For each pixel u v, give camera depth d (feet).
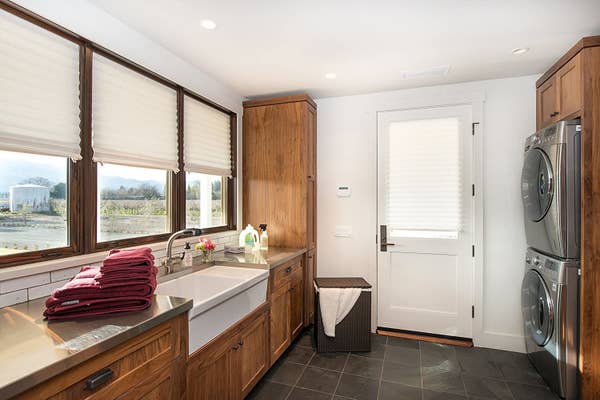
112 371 3.45
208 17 5.94
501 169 9.16
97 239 5.93
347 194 10.73
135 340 3.76
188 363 4.72
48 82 5.01
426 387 7.27
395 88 9.95
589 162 6.26
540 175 7.19
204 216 9.22
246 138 10.53
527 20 6.05
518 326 9.05
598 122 6.21
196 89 8.29
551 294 6.80
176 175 7.86
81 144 5.55
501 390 7.14
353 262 10.71
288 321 8.73
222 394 5.62
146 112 6.89
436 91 9.72
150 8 5.64
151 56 6.81
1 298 4.29
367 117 10.50
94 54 5.75
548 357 6.98
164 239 7.41
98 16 5.63
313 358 8.63
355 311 8.93
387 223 10.34
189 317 4.67
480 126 9.29
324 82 9.36
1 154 4.62
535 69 8.48
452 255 9.71
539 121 8.49
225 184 10.11
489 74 8.82
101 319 3.86
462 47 7.20
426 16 5.93
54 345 3.16
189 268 6.97
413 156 10.05
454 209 9.66
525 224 8.29
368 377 7.68
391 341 9.67
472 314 9.52
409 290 10.14
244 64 8.07
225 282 6.91
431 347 9.28
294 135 10.03
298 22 6.13
